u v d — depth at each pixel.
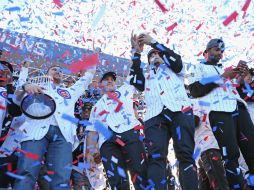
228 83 3.94
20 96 3.62
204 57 4.25
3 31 5.74
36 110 3.50
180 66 3.69
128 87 4.16
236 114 3.82
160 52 3.76
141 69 3.92
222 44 4.16
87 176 4.64
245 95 4.46
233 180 3.59
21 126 3.50
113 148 3.80
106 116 3.96
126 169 3.78
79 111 5.05
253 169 3.75
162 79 3.66
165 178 3.30
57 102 3.65
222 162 4.05
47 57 5.82
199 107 4.26
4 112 3.70
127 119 3.87
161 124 3.48
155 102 3.58
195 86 3.96
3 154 3.75
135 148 3.73
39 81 3.84
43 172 3.84
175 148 3.41
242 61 3.94
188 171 3.28
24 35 5.81
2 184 3.68
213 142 4.18
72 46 5.79
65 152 3.45
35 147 3.38
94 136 4.14
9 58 5.70
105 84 4.24
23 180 3.22
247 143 3.77
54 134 3.48
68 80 4.67
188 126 3.44
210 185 4.34
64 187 3.32
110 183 3.71
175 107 3.49
